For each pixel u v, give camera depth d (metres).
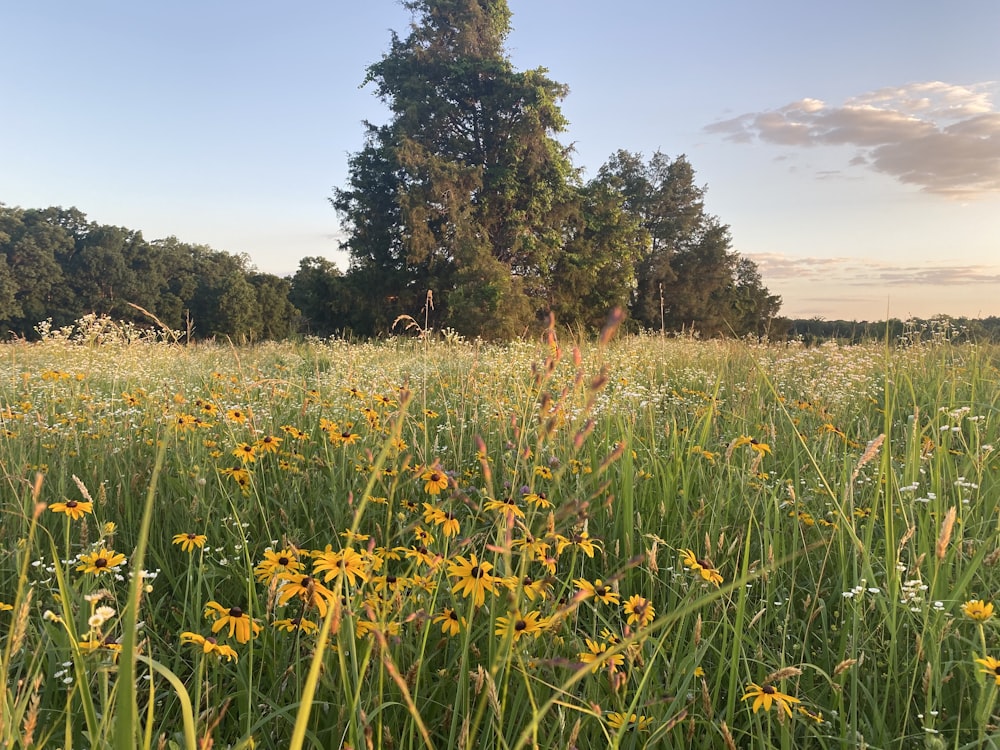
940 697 1.75
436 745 1.63
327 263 36.59
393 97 31.47
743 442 2.76
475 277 26.86
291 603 2.03
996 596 2.11
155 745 1.43
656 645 1.69
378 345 12.78
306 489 3.22
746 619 2.08
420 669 1.67
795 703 1.66
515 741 1.52
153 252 65.56
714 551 2.42
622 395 4.60
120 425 4.08
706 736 1.57
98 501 2.42
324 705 1.64
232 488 3.03
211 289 61.72
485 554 2.29
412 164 28.00
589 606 2.03
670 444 3.54
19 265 58.16
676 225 44.34
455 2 30.25
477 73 29.80
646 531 2.60
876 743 1.65
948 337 7.87
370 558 1.44
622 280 31.50
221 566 2.32
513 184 28.67
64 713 1.56
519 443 1.80
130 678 0.90
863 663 1.92
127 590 2.18
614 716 1.45
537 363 1.55
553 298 30.09
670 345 10.73
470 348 9.11
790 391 5.74
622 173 46.66
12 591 2.19
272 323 59.97
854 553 2.24
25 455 3.40
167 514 2.76
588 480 2.83
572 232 31.16
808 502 2.94
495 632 1.54
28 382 5.64
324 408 4.60
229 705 1.74
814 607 2.17
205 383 5.81
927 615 1.78
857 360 7.30
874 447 2.11
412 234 28.08
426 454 3.35
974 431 3.32
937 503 2.38
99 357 7.64
